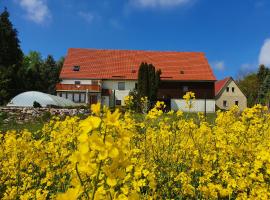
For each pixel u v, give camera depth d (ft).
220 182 18.93
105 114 7.61
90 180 9.66
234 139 22.02
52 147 19.86
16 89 165.17
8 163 19.54
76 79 150.20
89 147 7.36
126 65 155.63
